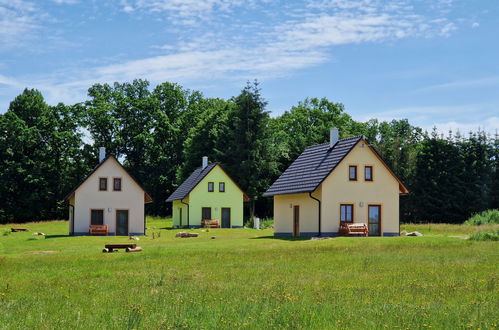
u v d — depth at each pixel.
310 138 84.81
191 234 48.00
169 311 12.26
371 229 42.75
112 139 89.12
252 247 31.17
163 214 92.38
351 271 19.52
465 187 74.75
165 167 91.81
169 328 10.70
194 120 93.12
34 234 52.16
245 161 75.06
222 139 79.62
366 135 92.56
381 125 103.69
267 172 78.12
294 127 92.00
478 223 55.81
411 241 33.62
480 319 11.23
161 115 89.94
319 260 23.31
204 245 33.88
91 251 30.92
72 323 11.24
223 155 77.44
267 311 12.02
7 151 80.00
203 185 66.69
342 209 41.94
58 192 84.06
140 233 55.38
